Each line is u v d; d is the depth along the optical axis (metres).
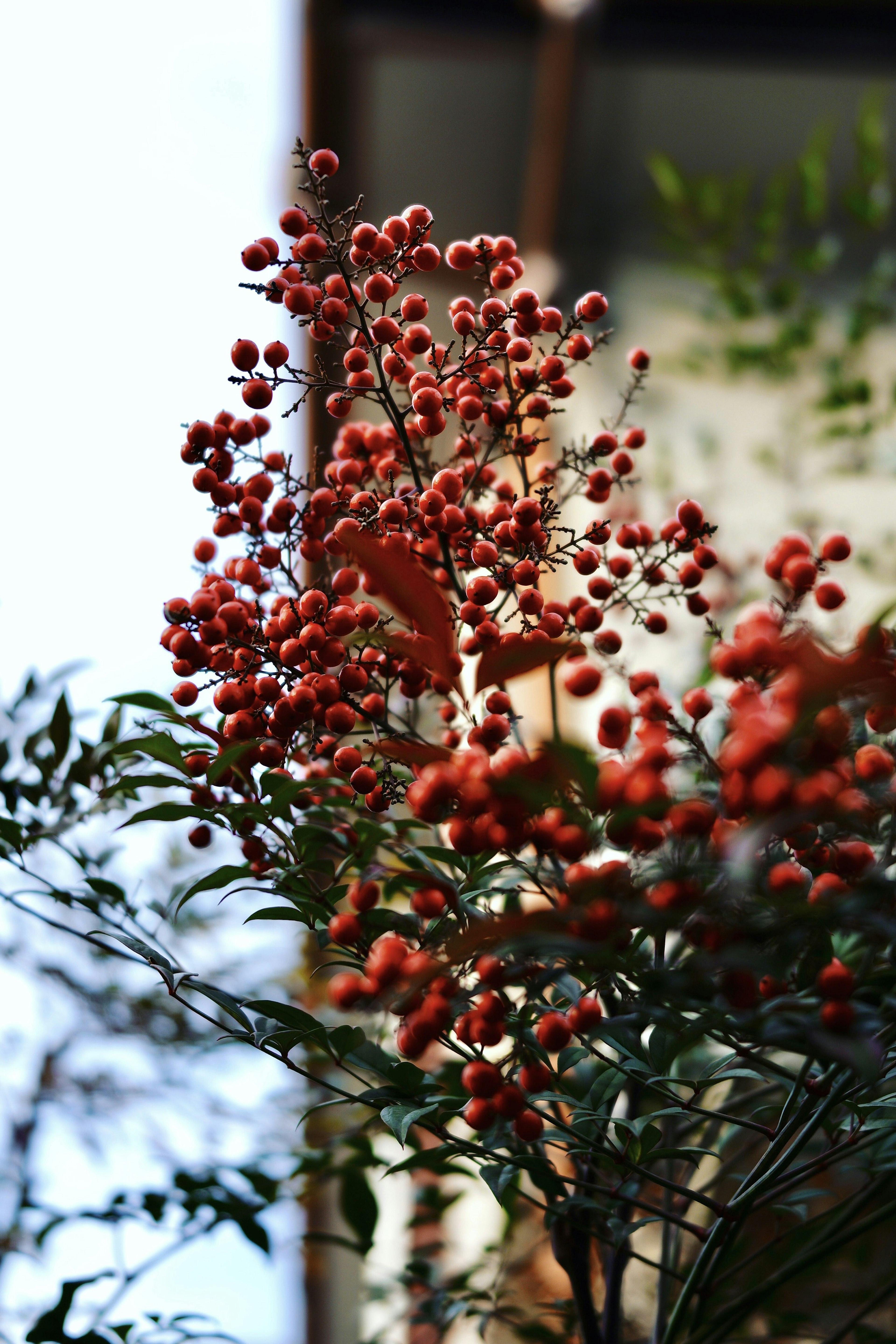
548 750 0.67
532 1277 1.04
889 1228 0.88
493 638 0.74
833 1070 0.72
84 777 0.83
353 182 1.85
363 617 0.74
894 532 1.43
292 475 0.80
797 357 1.57
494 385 0.79
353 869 0.79
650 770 0.69
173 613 0.75
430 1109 0.74
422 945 0.72
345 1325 1.46
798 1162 0.85
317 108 1.62
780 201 1.40
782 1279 0.76
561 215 1.80
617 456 0.82
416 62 1.73
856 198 1.34
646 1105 0.87
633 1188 0.80
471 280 1.79
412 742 0.77
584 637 0.86
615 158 1.91
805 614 0.96
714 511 1.63
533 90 1.79
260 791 0.74
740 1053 0.72
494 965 0.70
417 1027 0.70
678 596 0.79
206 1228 0.86
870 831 0.69
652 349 1.78
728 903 0.68
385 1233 1.36
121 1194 0.86
